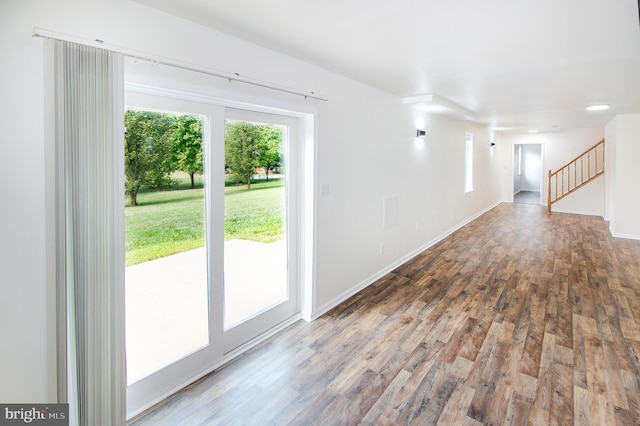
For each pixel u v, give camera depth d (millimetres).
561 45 2307
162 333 2104
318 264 3100
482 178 8414
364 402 2031
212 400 2055
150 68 1773
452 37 2170
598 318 3041
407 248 4801
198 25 1966
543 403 1996
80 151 1479
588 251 5230
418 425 1849
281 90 2504
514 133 10109
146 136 1941
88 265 1523
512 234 6379
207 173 2248
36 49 1408
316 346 2643
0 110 1344
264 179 2713
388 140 4059
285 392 2125
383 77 3195
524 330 2846
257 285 2734
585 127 8445
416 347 2613
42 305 1478
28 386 1460
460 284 3914
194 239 2221
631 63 2725
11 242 1397
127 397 1919
